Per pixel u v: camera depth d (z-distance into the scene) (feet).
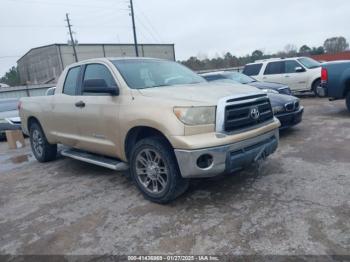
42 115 18.97
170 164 11.55
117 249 9.62
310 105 35.12
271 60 43.06
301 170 14.52
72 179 16.76
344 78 24.91
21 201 14.38
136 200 13.07
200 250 9.14
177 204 12.23
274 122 13.16
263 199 11.91
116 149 13.91
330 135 20.57
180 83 14.62
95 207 12.78
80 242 10.23
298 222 10.05
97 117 14.34
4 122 34.50
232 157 11.13
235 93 12.09
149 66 15.25
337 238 9.05
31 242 10.57
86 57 191.93
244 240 9.39
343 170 14.05
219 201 12.12
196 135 10.89
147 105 12.07
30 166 20.68
